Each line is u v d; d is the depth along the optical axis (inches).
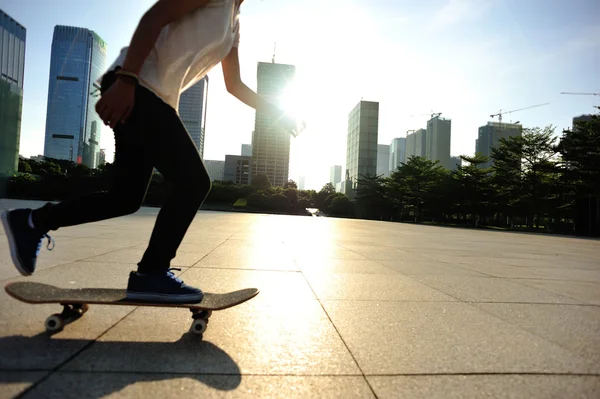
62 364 59.7
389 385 59.6
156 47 74.4
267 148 5930.1
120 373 57.9
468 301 126.0
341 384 59.2
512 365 70.6
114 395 50.7
